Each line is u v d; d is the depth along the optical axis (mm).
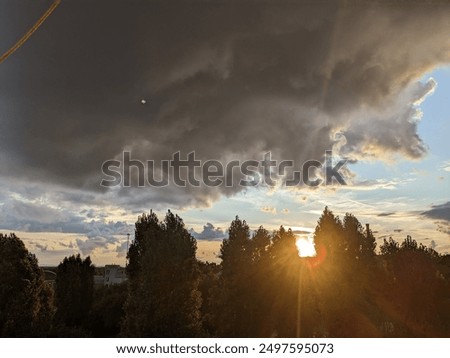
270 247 21125
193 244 19469
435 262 20359
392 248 21156
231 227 20859
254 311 19828
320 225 20688
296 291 20328
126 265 21188
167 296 18453
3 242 21125
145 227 21375
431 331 19203
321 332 19797
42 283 21688
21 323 20125
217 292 20234
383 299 19844
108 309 26875
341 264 19750
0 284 20297
